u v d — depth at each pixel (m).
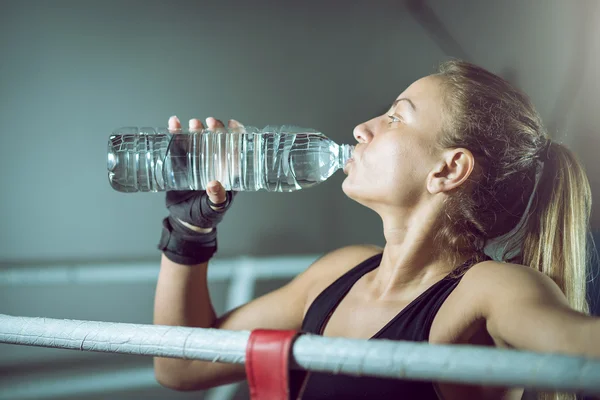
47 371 2.29
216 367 1.18
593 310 1.28
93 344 0.67
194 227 1.14
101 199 2.46
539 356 0.52
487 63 2.53
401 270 0.99
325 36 2.52
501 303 0.82
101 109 2.45
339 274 1.15
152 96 2.47
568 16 2.51
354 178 1.01
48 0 2.41
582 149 2.48
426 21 2.52
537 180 1.04
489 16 2.52
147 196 2.46
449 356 0.54
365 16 2.52
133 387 2.24
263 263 2.51
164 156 1.25
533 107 1.08
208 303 1.22
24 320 0.71
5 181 2.43
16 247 2.43
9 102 2.42
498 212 1.01
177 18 2.47
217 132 1.23
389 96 2.53
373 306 1.00
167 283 1.17
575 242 1.01
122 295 2.45
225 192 1.10
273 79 2.52
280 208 2.54
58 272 2.43
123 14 2.44
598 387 0.49
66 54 2.43
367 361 0.56
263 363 0.59
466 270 0.95
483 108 1.00
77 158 2.44
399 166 0.96
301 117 2.53
